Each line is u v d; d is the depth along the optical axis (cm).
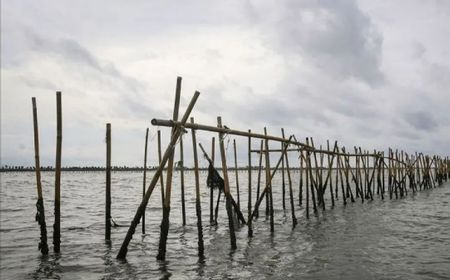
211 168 1848
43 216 1336
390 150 3300
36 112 1275
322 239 1545
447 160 5900
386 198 3347
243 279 1043
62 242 1556
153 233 1755
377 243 1445
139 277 1084
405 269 1101
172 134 1169
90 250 1409
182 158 1902
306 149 2214
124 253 1264
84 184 7788
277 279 1036
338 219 2088
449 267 1114
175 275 1091
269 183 1667
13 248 1466
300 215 2297
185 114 1164
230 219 1374
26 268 1194
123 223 2109
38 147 1302
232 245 1377
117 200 3784
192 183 8056
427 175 4409
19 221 2234
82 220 2248
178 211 2662
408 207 2628
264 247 1418
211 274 1092
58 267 1197
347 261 1193
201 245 1280
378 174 3316
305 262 1195
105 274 1120
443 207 2614
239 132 1426
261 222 2039
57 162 1316
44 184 7669
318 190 2562
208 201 3528
